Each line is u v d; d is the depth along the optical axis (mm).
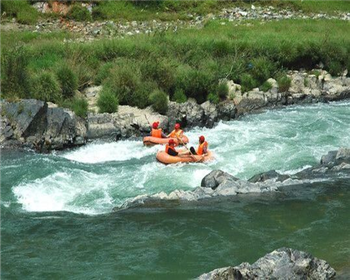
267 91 36312
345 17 60500
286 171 23812
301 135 29281
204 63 36188
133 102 31703
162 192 21078
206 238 17297
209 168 24406
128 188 22297
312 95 37250
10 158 25281
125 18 55281
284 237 17234
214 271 13141
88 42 40000
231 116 32938
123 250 16578
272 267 13781
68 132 27609
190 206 19938
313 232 17547
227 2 62406
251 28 49406
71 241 17281
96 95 32344
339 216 18781
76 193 21703
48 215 19516
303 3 64438
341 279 14273
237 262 15680
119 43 38031
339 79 39688
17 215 19484
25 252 16547
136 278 14883
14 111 27203
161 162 24984
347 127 30797
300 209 19422
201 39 40125
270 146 27391
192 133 30047
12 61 30031
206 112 31859
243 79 36125
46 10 53812
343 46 41750
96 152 27016
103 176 23609
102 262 15852
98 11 54781
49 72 31391
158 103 30766
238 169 24281
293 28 49969
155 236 17516
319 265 14188
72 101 30422
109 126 28656
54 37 43594
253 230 17812
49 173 23688
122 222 18719
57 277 15016
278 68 39594
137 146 27891
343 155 24266
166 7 58969
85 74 33844
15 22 50562
